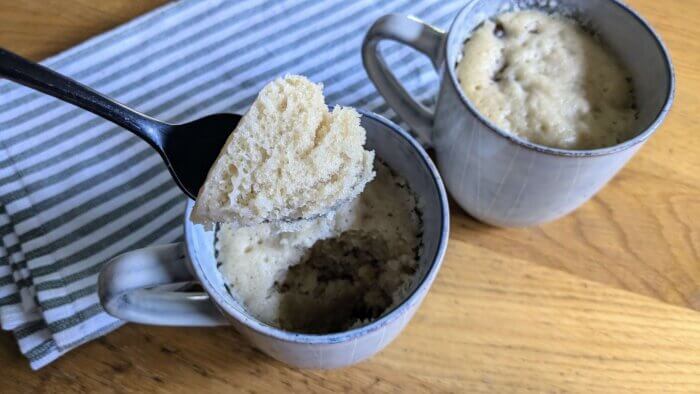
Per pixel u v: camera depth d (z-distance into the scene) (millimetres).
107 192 236
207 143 192
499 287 225
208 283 161
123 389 204
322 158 167
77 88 177
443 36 212
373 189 201
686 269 229
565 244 235
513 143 185
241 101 263
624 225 239
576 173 188
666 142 254
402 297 186
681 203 243
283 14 283
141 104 259
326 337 156
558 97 218
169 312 176
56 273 216
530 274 228
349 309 225
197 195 173
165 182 240
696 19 280
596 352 213
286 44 277
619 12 222
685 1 285
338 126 170
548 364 211
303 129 165
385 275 207
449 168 220
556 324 219
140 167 243
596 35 235
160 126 189
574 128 213
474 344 214
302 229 193
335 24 282
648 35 214
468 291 224
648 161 251
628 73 226
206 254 178
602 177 195
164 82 265
